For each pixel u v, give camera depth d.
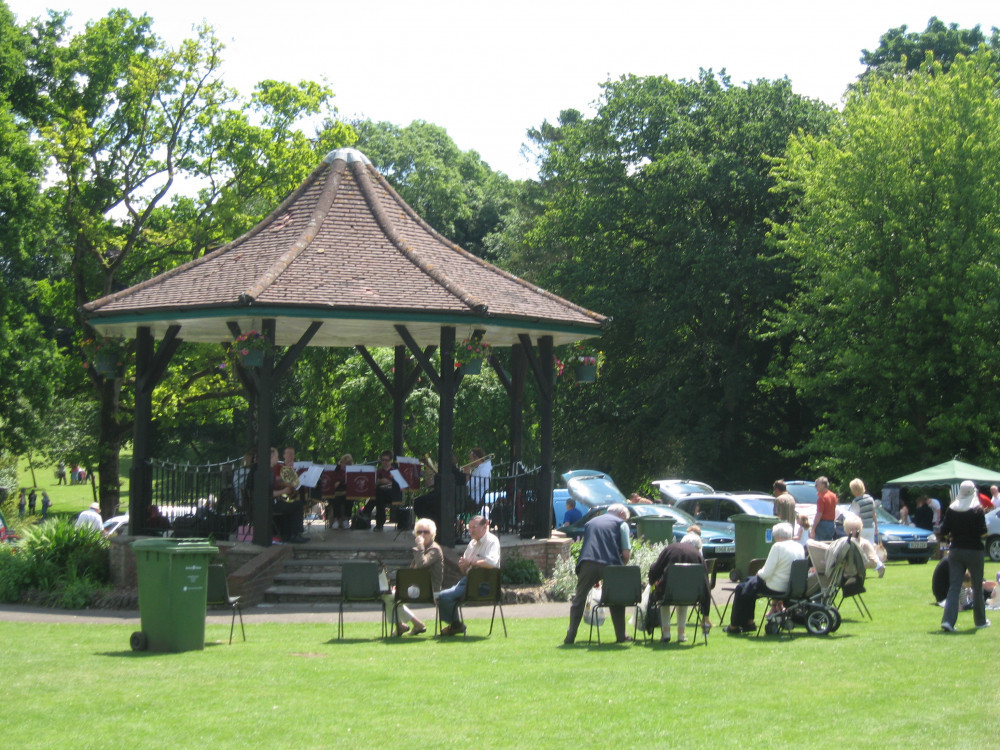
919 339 33.59
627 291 42.97
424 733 7.82
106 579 17.66
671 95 44.03
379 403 37.44
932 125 34.09
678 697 9.05
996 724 7.99
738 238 41.34
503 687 9.46
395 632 12.83
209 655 11.22
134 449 18.06
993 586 15.19
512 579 17.30
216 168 35.69
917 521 29.62
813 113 42.31
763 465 45.41
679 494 28.91
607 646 12.03
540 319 17.70
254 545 16.56
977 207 33.12
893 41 52.47
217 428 57.44
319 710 8.54
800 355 36.16
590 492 27.64
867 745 7.39
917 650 11.39
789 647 11.81
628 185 43.84
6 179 30.42
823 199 35.66
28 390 33.31
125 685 9.48
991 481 28.08
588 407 45.62
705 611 12.40
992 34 51.94
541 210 62.03
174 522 17.44
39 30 35.53
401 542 17.69
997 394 33.19
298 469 19.47
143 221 34.34
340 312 16.25
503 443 38.84
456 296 16.94
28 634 12.88
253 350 16.27
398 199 20.03
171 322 17.52
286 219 19.11
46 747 7.35
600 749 7.37
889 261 34.50
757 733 7.78
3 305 32.22
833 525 18.14
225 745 7.45
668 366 44.84
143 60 34.81
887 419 34.62
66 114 34.53
